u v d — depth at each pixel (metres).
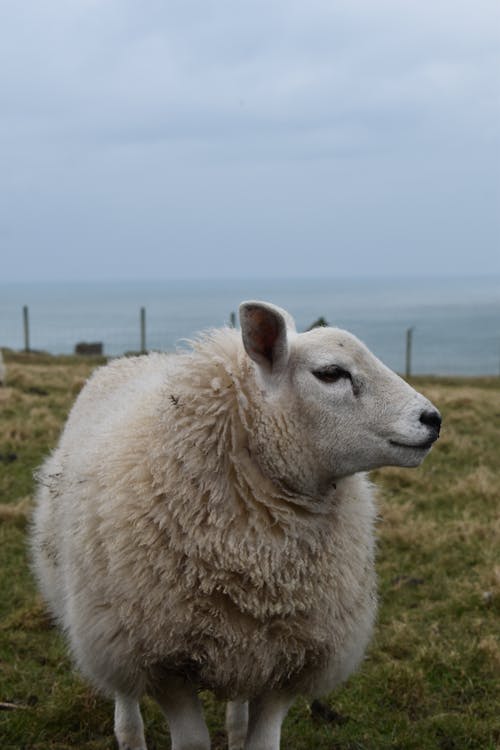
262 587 2.35
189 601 2.34
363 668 3.10
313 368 2.38
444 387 10.63
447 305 85.81
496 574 3.61
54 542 2.70
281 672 2.41
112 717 2.86
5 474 4.93
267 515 2.37
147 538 2.35
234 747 2.73
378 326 45.38
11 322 54.75
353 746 2.79
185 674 2.41
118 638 2.39
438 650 3.15
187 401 2.40
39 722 2.81
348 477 2.48
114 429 2.53
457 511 4.57
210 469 2.36
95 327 47.09
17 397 6.78
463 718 2.88
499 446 6.13
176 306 94.56
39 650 3.16
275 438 2.37
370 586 2.52
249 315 2.36
